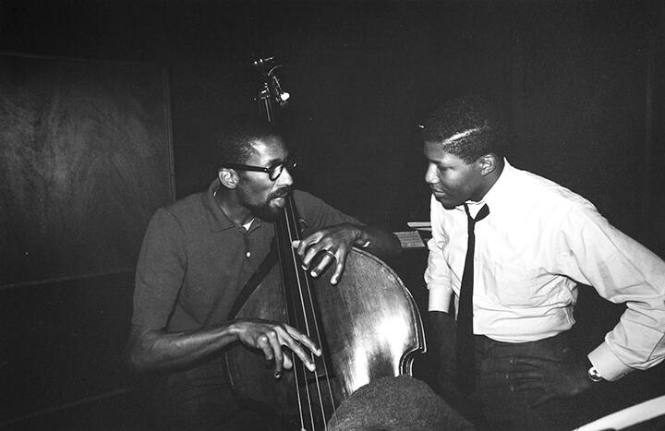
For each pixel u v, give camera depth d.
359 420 0.97
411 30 3.92
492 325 1.86
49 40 3.00
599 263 1.64
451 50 3.98
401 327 1.68
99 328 3.14
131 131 3.21
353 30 3.84
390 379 1.04
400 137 3.96
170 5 3.35
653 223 3.74
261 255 1.96
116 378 3.16
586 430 0.97
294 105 3.75
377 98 3.92
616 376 1.70
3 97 2.82
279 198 1.81
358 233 1.84
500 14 3.94
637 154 3.78
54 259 3.01
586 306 3.31
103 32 3.15
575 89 3.88
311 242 1.76
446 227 2.00
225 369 1.67
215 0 3.47
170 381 1.90
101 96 3.11
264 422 1.84
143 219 3.27
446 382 2.05
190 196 1.96
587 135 3.89
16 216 2.89
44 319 2.98
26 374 2.93
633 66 3.72
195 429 1.88
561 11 3.85
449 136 1.69
